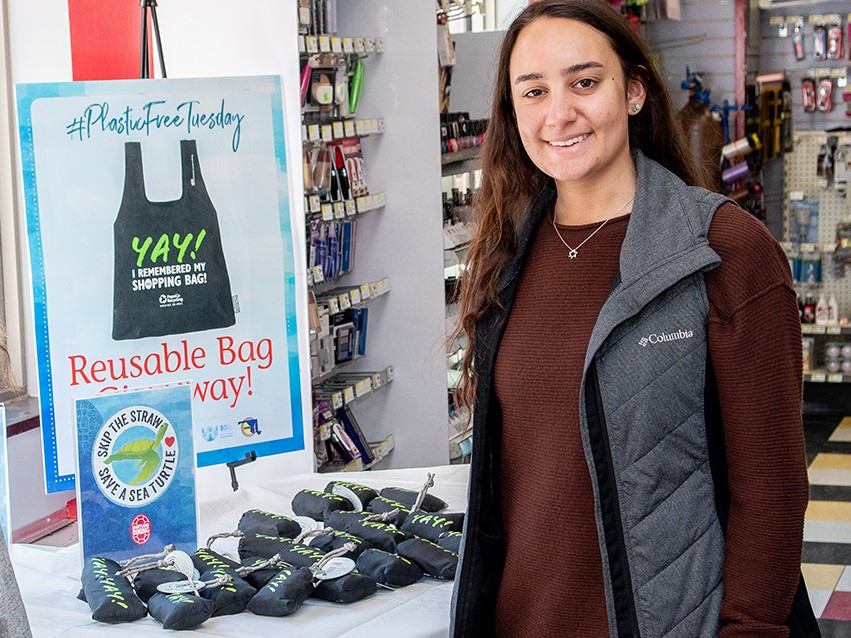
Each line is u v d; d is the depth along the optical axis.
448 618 2.04
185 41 3.34
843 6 8.01
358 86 4.45
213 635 1.96
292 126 3.21
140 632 1.98
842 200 7.75
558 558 1.73
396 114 4.59
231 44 3.31
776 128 8.02
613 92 1.69
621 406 1.64
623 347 1.65
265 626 2.00
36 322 2.68
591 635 1.71
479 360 1.84
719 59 7.65
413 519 2.43
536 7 1.73
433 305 4.68
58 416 2.70
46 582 2.30
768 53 8.30
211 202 2.84
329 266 4.37
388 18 4.53
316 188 4.11
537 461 1.76
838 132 7.71
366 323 4.73
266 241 2.91
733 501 1.65
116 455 2.30
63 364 2.71
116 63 3.26
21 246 3.59
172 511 2.36
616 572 1.65
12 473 3.19
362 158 4.62
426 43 4.52
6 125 3.50
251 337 2.91
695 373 1.64
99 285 2.72
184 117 2.79
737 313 1.59
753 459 1.60
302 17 3.99
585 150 1.69
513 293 1.83
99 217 2.72
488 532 1.86
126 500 2.31
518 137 1.87
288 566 2.18
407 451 4.80
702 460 1.67
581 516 1.71
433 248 4.64
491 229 1.85
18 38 3.46
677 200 1.69
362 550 2.30
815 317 7.64
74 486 2.73
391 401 4.79
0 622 1.28
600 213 1.77
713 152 6.34
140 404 2.33
